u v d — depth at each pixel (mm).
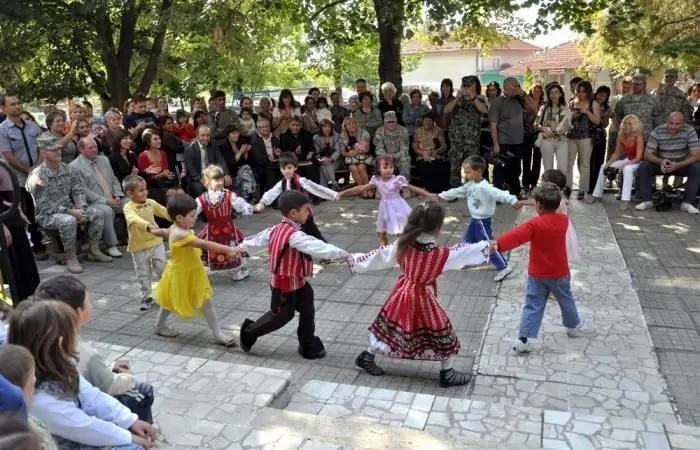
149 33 14867
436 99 11383
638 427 3291
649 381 4020
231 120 10141
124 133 7852
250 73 20844
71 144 7551
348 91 30266
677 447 3115
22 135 7223
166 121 9641
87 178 7152
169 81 17109
